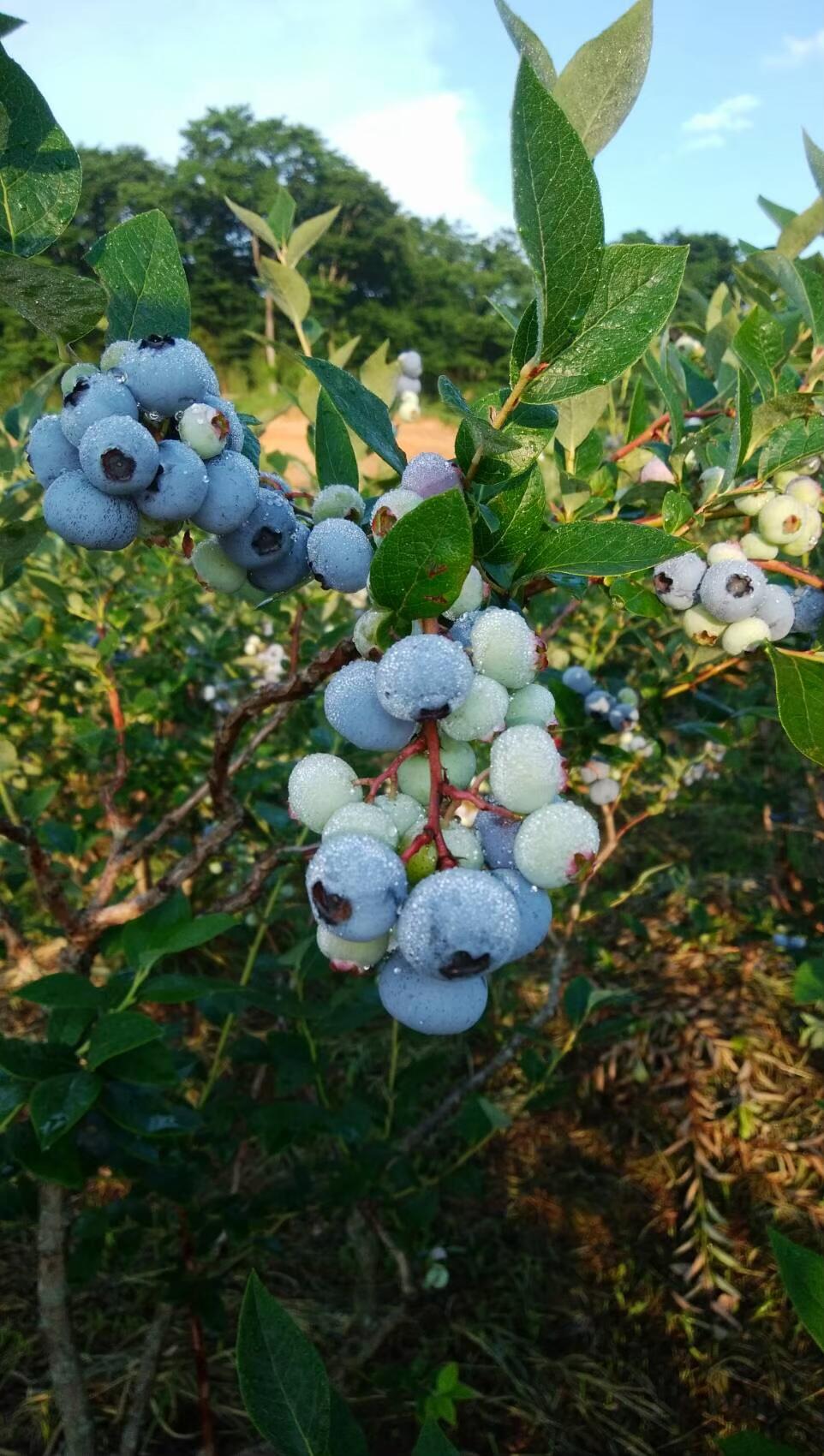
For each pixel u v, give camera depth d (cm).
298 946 44
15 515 26
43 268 18
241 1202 45
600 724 44
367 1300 48
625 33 17
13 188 19
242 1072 63
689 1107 64
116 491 17
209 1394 45
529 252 16
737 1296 54
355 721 15
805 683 24
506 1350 50
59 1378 35
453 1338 51
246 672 73
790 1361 51
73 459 19
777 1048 68
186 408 19
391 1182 46
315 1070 43
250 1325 16
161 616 63
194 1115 28
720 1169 61
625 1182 61
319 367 19
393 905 14
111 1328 50
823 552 47
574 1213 59
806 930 73
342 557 19
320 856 14
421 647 14
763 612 27
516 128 15
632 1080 67
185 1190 36
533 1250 57
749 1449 17
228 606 77
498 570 19
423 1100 62
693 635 28
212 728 72
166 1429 45
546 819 15
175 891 30
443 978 14
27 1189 38
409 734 16
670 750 70
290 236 41
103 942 36
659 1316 53
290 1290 53
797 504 27
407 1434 46
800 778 79
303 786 16
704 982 73
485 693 15
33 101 18
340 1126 41
